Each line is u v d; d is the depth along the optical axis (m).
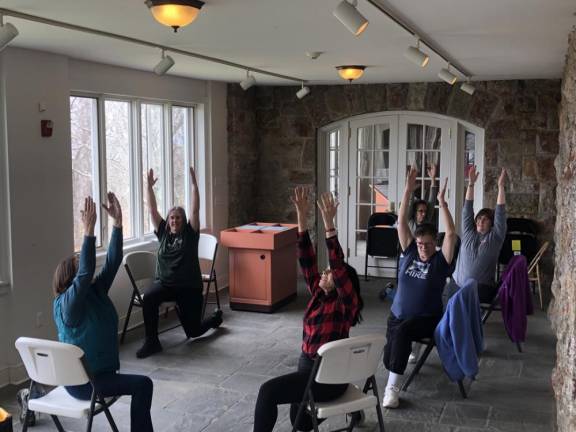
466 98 7.81
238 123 8.24
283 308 7.06
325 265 8.83
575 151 3.55
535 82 7.53
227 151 8.20
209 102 7.77
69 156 5.45
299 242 3.56
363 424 4.12
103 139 6.12
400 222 4.63
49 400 3.41
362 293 7.72
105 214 6.22
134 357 5.48
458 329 4.39
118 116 6.46
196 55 5.33
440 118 8.18
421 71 6.71
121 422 4.21
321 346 3.20
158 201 7.17
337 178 8.81
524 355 5.44
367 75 7.16
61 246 5.39
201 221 7.87
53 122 5.25
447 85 7.87
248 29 4.21
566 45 4.86
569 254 3.62
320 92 8.41
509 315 5.46
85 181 6.02
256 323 6.49
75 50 5.09
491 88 7.70
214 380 4.93
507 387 4.74
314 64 6.09
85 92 5.84
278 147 8.68
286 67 6.33
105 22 3.95
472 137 8.16
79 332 3.42
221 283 8.10
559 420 3.54
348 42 4.75
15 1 3.36
